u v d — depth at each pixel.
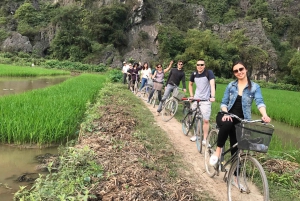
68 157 4.91
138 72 17.52
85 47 52.62
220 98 19.06
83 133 6.65
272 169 5.41
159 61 53.25
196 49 53.72
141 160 4.96
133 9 57.19
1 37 55.16
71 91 13.00
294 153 6.68
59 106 8.53
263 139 3.40
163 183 4.23
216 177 5.11
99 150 5.34
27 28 57.09
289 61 57.50
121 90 16.36
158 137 7.25
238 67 4.17
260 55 55.66
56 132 6.74
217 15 68.88
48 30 56.94
